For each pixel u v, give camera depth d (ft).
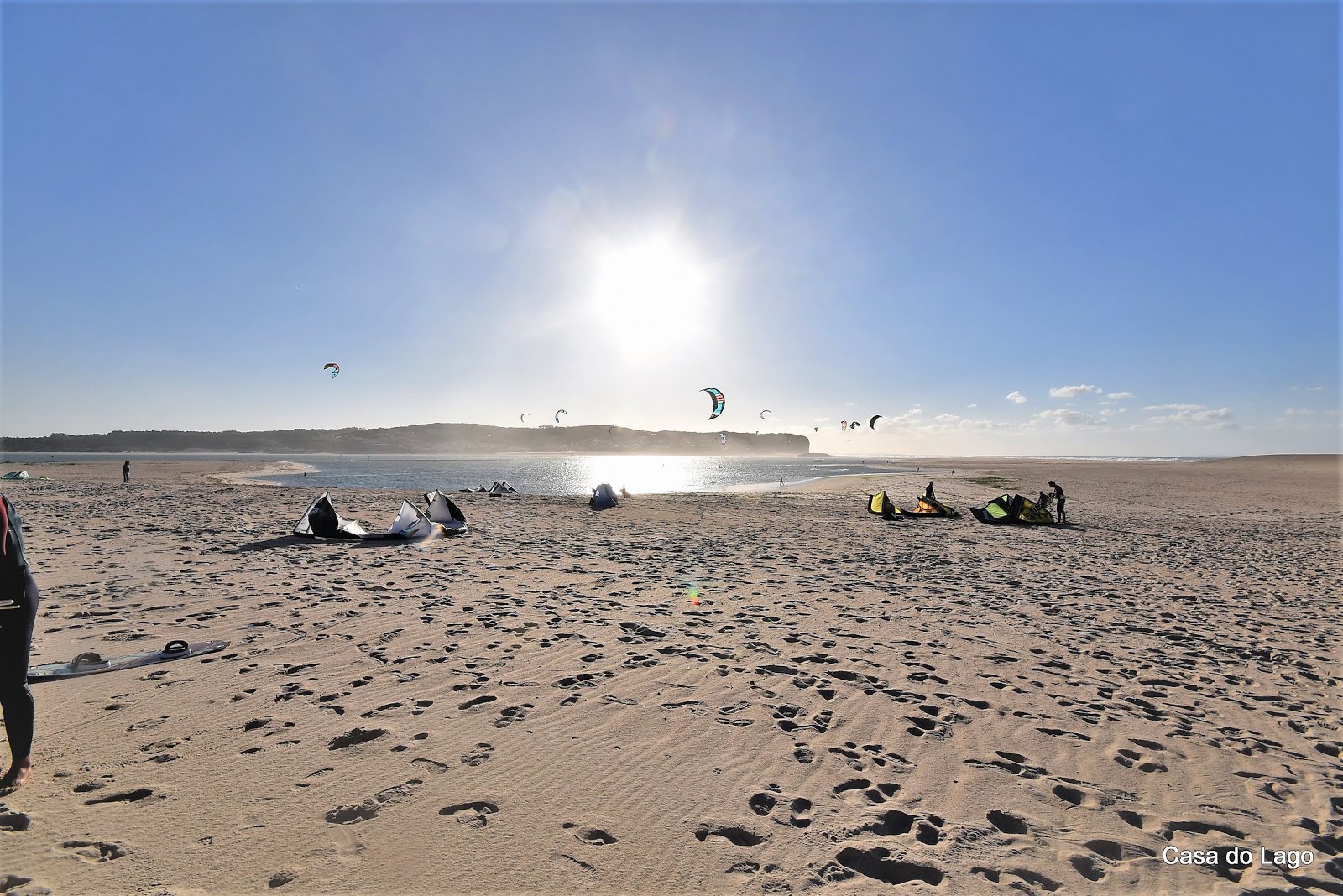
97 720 12.92
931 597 28.17
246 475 186.29
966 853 9.25
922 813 10.36
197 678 15.49
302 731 12.66
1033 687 16.85
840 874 8.63
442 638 19.40
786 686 16.19
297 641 18.74
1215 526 64.75
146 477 147.23
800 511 75.25
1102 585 32.45
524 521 58.23
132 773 10.77
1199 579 34.81
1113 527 62.90
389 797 10.23
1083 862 9.18
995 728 14.02
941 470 241.76
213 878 8.09
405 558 34.68
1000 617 24.88
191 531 43.21
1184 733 14.17
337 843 8.96
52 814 9.41
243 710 13.65
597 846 9.13
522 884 8.20
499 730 13.02
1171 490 118.21
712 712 14.33
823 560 38.60
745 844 9.30
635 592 27.30
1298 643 22.09
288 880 8.13
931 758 12.46
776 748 12.64
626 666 17.38
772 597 27.17
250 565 31.01
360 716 13.47
